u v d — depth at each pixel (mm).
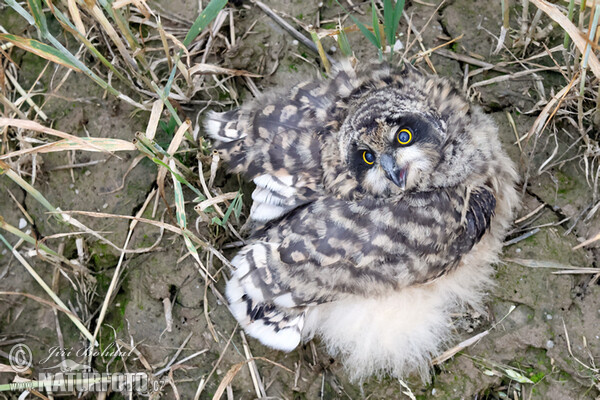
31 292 1110
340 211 1022
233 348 1080
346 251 1016
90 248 1112
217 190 1101
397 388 1074
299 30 1156
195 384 1079
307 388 1079
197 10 1158
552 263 1085
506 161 1076
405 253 1021
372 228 1018
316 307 1064
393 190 1026
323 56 1111
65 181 1126
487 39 1149
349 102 1049
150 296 1096
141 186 1118
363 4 1162
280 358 1082
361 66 1079
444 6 1160
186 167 1091
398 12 1073
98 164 1125
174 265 1096
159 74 1135
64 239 1117
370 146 1016
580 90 1059
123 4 1044
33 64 1156
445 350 1075
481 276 1079
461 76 1141
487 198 1051
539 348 1073
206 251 1090
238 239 1103
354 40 1152
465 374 1073
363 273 1024
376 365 1070
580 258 1088
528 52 1142
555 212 1103
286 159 1042
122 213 1114
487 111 1132
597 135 1104
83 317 1102
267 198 1047
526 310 1080
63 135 994
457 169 1037
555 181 1106
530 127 1122
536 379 1067
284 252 1023
